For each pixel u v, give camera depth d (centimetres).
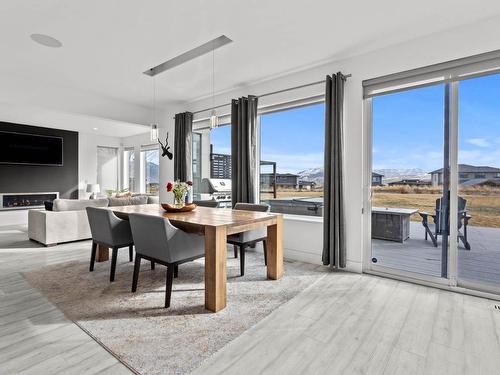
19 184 678
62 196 745
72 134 762
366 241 315
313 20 250
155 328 194
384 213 338
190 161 497
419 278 279
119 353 166
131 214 247
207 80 395
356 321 204
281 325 199
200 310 221
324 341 180
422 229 296
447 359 162
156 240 230
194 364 157
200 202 416
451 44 259
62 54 316
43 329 192
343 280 288
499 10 231
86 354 166
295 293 254
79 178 775
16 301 234
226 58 327
